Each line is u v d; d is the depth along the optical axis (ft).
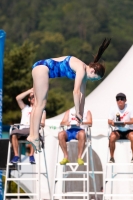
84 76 72.54
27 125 96.73
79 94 71.20
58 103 300.40
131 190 110.93
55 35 599.16
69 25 627.87
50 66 72.38
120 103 96.43
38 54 576.61
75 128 93.97
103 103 120.57
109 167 112.57
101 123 115.03
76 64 72.23
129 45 596.29
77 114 72.02
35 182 118.73
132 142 92.94
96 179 118.11
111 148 94.02
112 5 652.07
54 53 583.58
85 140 93.30
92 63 73.77
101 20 626.64
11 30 642.63
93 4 645.92
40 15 654.94
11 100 293.84
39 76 71.82
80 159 92.17
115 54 572.92
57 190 115.44
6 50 311.06
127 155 112.27
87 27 622.13
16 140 95.14
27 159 119.75
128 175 111.24
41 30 637.30
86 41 610.65
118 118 95.91
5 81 296.10
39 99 71.97
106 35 609.01
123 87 120.98
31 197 119.03
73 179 92.94
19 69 298.76
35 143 72.28
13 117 290.97
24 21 646.74
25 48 304.50
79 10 642.63
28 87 295.89
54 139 117.29
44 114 96.84
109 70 542.57
